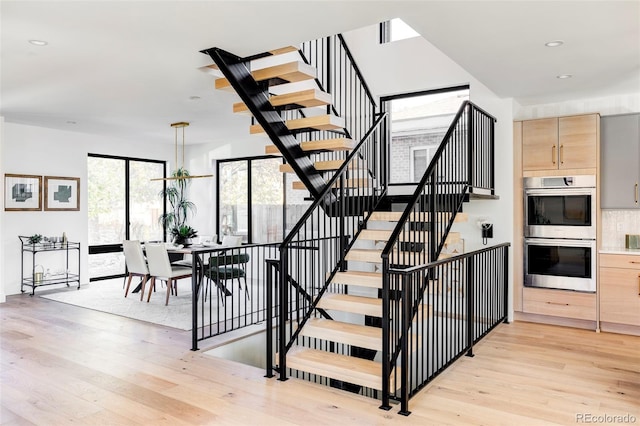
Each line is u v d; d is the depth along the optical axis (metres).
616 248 5.05
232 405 3.03
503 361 3.89
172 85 4.80
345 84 6.01
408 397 2.96
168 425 2.76
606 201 4.90
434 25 3.20
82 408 2.99
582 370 3.68
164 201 9.23
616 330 4.76
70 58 3.93
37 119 6.55
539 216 5.09
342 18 3.08
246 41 3.53
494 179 5.32
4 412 2.93
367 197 5.02
